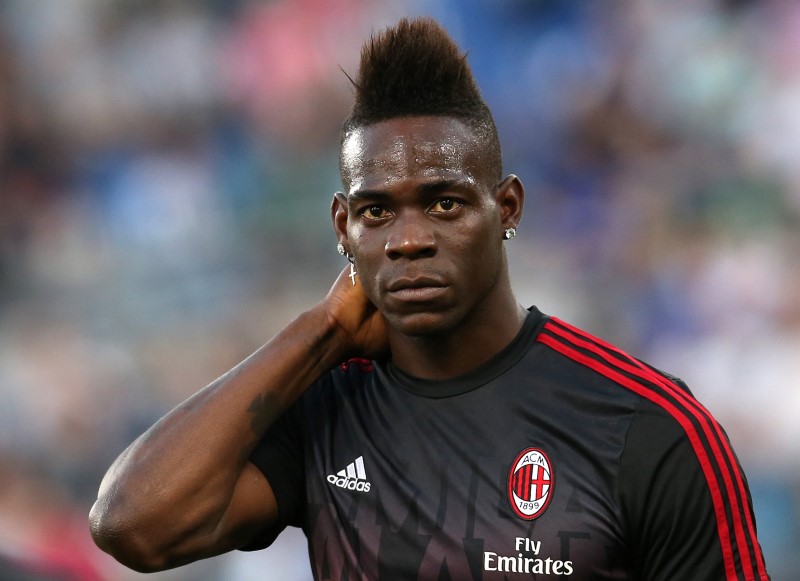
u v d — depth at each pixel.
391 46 8.90
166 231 43.03
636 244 38.94
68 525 30.48
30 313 40.25
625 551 8.76
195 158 45.06
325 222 42.00
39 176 45.66
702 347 35.72
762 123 41.28
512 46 44.25
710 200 39.88
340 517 9.45
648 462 8.70
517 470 8.98
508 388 9.28
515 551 8.80
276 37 45.94
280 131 44.78
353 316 9.85
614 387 9.05
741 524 8.74
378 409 9.64
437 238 8.67
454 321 8.84
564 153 42.28
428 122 8.76
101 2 48.22
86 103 47.03
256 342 38.44
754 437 33.47
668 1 43.59
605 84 42.94
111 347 38.59
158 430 9.40
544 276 38.28
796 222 39.00
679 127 41.94
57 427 35.69
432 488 9.13
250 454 9.59
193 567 28.38
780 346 34.94
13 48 47.81
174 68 46.66
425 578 8.98
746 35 42.69
